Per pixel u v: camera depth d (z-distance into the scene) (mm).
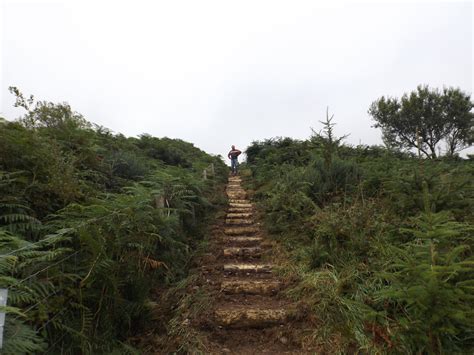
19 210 2570
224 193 9328
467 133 16297
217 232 5859
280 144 13414
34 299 1847
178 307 3078
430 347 2084
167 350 2494
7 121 3268
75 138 4473
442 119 16344
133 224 2988
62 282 2176
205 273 4105
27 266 2127
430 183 4031
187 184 6152
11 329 1627
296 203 5426
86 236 2244
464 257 3021
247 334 2850
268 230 5746
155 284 3438
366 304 2746
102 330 2336
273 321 2957
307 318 2939
